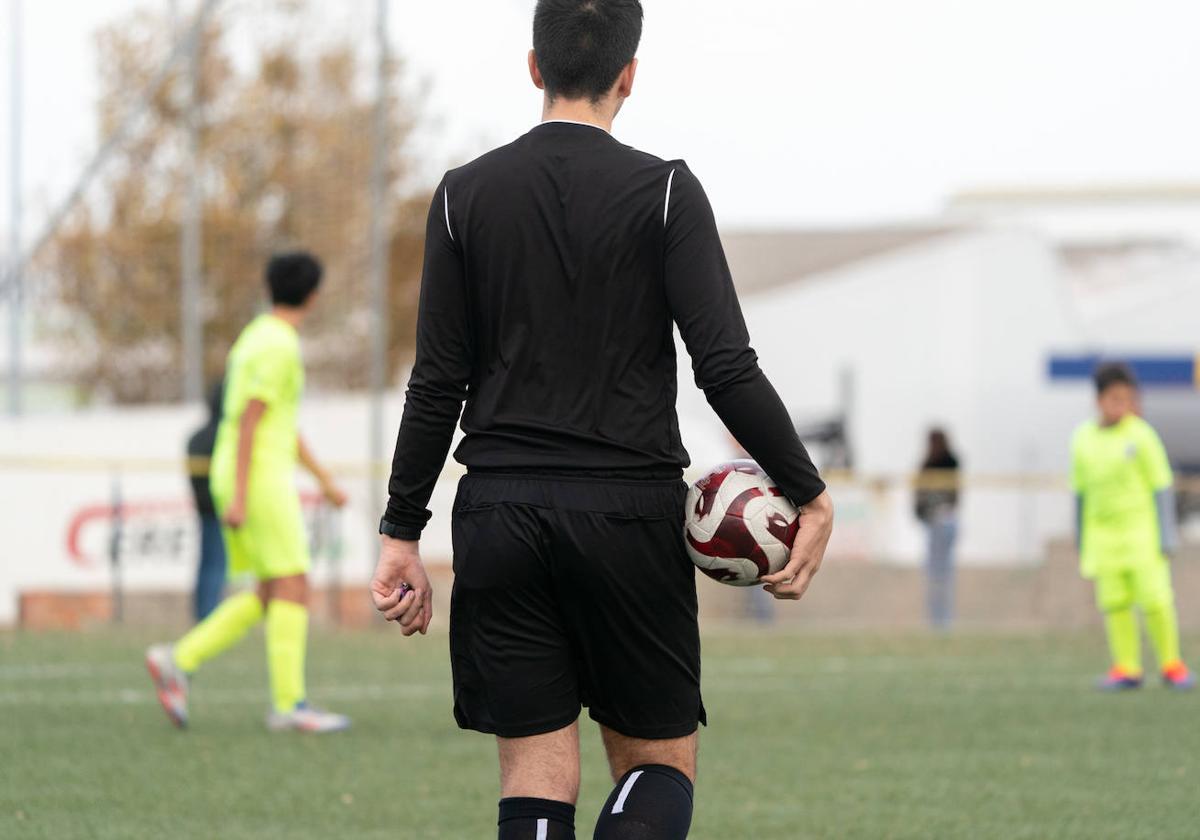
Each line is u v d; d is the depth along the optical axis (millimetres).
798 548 9797
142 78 76438
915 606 49438
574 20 9805
